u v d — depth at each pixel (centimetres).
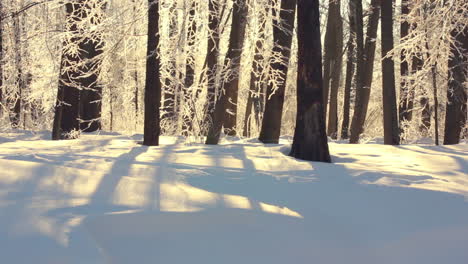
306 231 431
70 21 1248
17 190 454
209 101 1213
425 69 1290
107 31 1208
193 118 1256
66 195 456
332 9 2120
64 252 319
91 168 609
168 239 387
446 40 1255
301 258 385
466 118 1520
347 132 2050
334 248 405
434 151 993
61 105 1300
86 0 1142
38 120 1767
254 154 885
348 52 2019
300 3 850
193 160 785
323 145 848
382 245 412
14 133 1513
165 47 1191
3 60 1441
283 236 417
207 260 365
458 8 1140
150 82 1044
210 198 497
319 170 725
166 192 505
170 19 1209
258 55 1241
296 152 870
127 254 355
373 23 1769
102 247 354
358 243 415
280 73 1127
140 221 407
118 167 639
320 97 855
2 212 384
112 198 462
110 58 1234
